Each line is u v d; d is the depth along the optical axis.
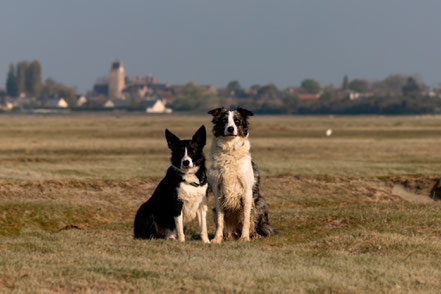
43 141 48.81
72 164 29.33
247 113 11.65
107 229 14.69
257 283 7.96
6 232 16.02
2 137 54.62
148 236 11.82
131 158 33.50
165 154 37.91
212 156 11.77
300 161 31.77
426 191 22.58
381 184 23.61
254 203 12.28
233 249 10.58
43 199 19.39
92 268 8.32
